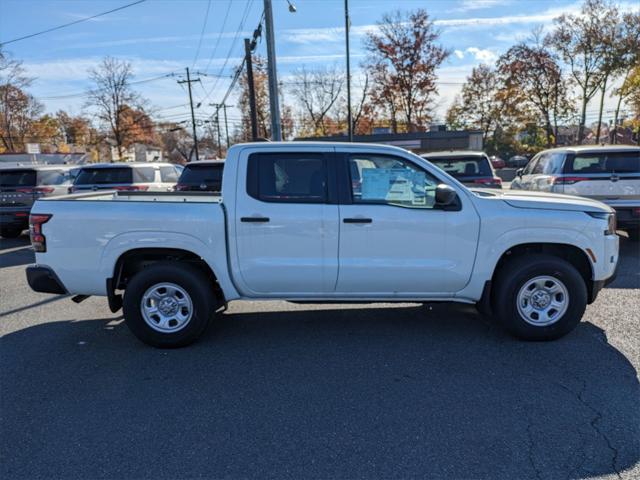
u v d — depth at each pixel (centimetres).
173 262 462
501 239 446
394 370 405
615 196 834
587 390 363
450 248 449
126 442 306
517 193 501
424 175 451
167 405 353
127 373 409
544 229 446
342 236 446
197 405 353
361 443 301
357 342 470
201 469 278
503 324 461
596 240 450
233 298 465
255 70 4491
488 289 457
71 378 401
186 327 457
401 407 344
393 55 4647
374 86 4844
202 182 1012
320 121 5388
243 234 447
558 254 477
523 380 382
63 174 1245
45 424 329
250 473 274
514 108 4744
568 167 856
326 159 452
